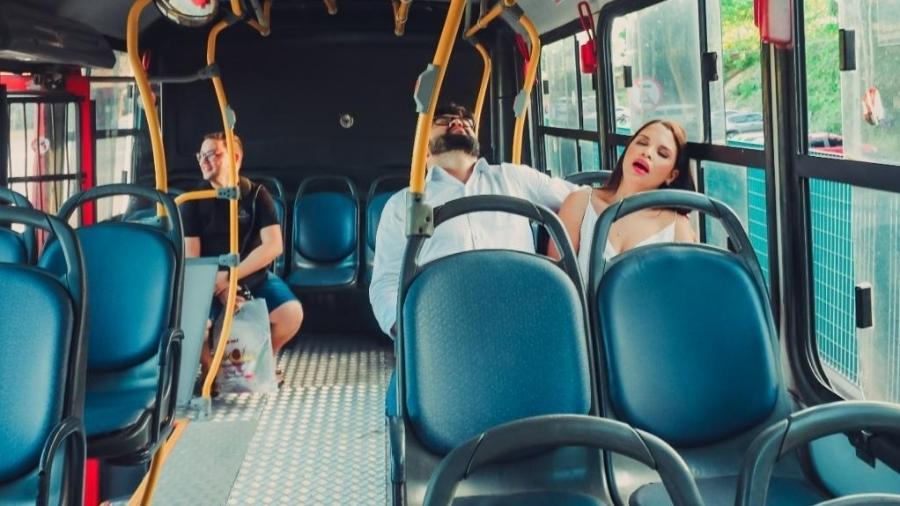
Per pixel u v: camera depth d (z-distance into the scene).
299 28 6.08
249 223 5.15
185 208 5.05
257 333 4.85
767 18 2.33
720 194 2.99
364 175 6.32
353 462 3.86
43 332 2.12
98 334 3.10
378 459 3.89
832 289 2.38
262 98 6.20
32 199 4.02
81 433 2.15
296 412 4.55
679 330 2.29
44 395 2.10
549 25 5.06
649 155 2.99
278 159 6.28
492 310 2.15
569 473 2.18
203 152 4.97
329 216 6.14
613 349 2.27
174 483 3.61
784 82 2.39
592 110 4.47
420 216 2.19
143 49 5.86
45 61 4.03
